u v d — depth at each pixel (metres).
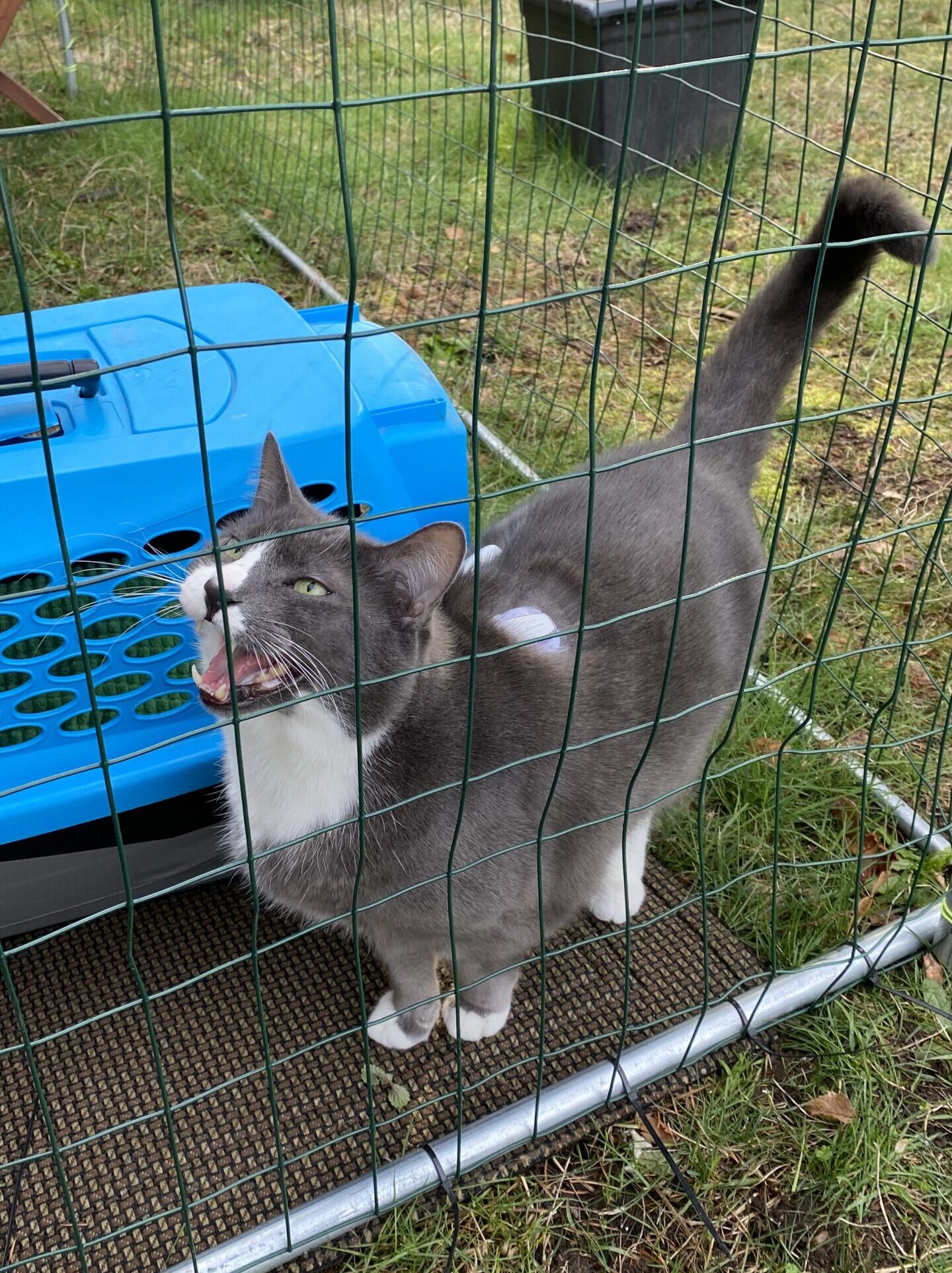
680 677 1.92
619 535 1.99
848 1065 1.87
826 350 3.62
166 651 1.94
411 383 2.24
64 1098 1.83
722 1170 1.77
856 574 2.82
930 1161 1.78
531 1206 1.71
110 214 4.25
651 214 4.33
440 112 4.81
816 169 4.62
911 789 2.32
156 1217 1.42
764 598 1.55
